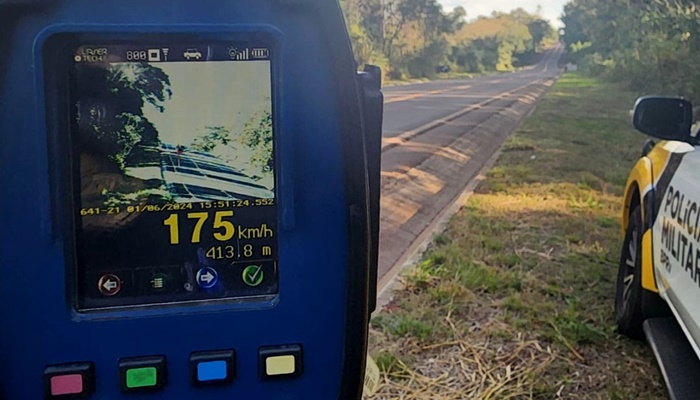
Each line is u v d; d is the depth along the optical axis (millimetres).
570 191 8031
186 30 1248
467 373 3305
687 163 3201
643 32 22344
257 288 1359
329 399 1402
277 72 1293
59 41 1217
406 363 3359
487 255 5211
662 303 3514
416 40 55438
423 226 6645
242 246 1347
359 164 1328
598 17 35844
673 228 3133
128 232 1308
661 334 3352
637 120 3434
